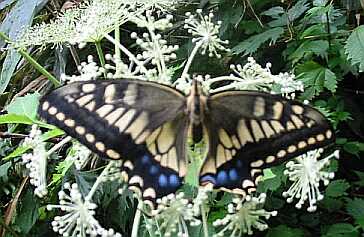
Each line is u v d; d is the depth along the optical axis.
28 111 0.24
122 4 0.25
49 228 0.34
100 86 0.20
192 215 0.21
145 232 0.24
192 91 0.21
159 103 0.21
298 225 0.30
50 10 0.38
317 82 0.29
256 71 0.24
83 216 0.21
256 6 0.34
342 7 0.33
